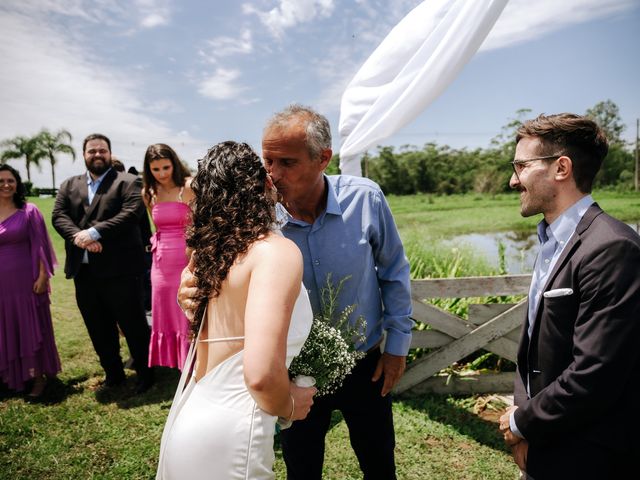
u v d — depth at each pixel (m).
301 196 1.67
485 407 3.51
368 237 1.82
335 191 1.81
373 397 1.90
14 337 3.87
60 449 3.09
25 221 3.89
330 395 1.84
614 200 41.44
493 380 3.70
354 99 3.86
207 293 1.22
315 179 1.64
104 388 4.03
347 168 3.96
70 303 6.96
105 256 3.77
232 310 1.19
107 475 2.82
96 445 3.14
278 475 2.79
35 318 3.90
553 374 1.40
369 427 1.92
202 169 1.29
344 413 1.92
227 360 1.20
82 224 3.83
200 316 1.29
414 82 3.40
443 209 46.06
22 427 3.38
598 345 1.22
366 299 1.85
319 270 1.78
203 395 1.24
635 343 1.21
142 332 3.95
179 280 3.75
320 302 1.81
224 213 1.22
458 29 3.25
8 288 3.82
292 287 1.11
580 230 1.35
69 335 5.45
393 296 1.92
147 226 4.68
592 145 1.38
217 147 1.32
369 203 1.83
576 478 1.32
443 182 66.19
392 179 67.75
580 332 1.27
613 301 1.22
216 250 1.21
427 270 5.38
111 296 3.82
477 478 2.64
